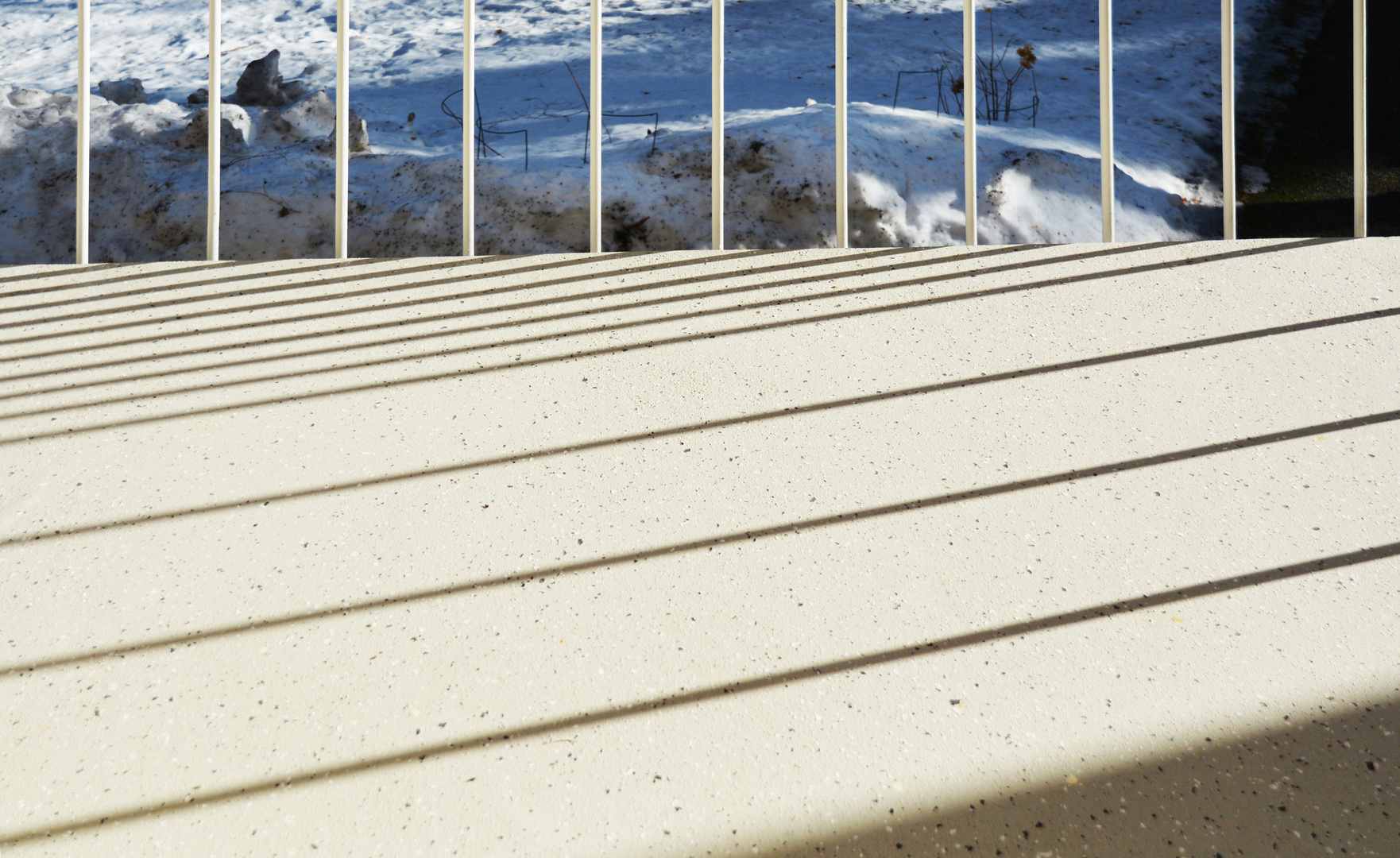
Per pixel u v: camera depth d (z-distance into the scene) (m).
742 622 1.28
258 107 4.99
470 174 2.53
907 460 1.61
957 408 1.75
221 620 1.31
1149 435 1.65
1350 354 1.87
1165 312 2.07
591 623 1.29
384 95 6.05
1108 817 1.01
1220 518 1.44
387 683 1.20
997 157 4.24
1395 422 1.65
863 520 1.47
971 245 2.49
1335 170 4.88
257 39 7.70
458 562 1.41
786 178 3.78
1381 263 2.25
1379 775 1.04
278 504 1.55
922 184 4.01
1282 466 1.55
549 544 1.44
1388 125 5.29
